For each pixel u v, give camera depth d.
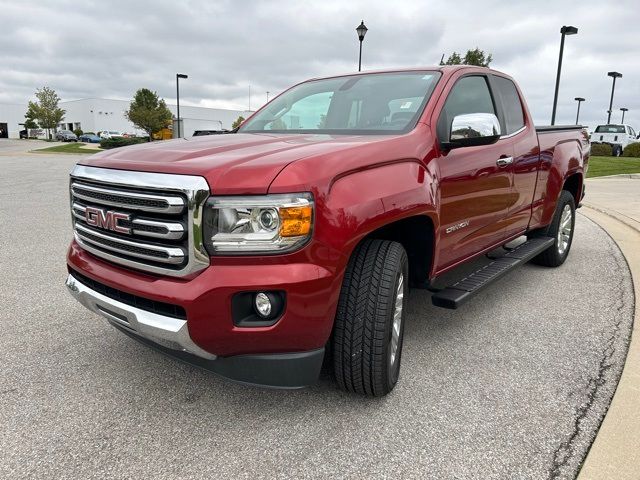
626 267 5.66
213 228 2.26
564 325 3.95
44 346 3.49
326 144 2.69
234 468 2.29
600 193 12.18
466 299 3.22
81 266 2.81
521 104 4.64
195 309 2.26
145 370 3.17
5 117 92.88
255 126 3.93
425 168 2.97
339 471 2.27
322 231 2.30
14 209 9.02
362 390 2.74
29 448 2.40
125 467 2.29
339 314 2.60
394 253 2.65
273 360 2.36
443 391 2.94
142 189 2.40
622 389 2.95
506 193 4.07
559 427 2.59
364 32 16.20
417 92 3.46
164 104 53.97
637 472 2.25
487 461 2.33
